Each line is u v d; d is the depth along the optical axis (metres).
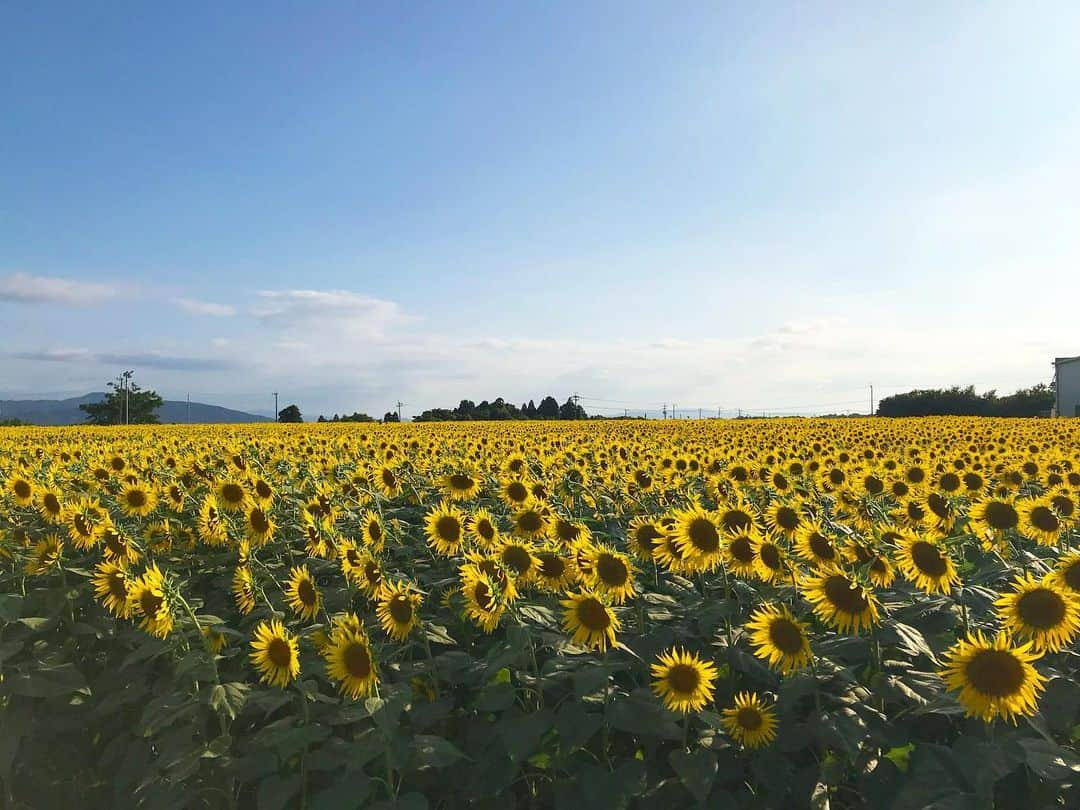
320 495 8.83
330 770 5.15
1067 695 4.88
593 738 5.38
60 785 6.32
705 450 16.77
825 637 5.83
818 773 4.85
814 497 10.15
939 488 10.72
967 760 4.38
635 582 6.70
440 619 6.54
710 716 4.72
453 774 5.22
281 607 6.91
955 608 5.70
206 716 5.72
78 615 7.93
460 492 9.23
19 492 9.78
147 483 11.27
